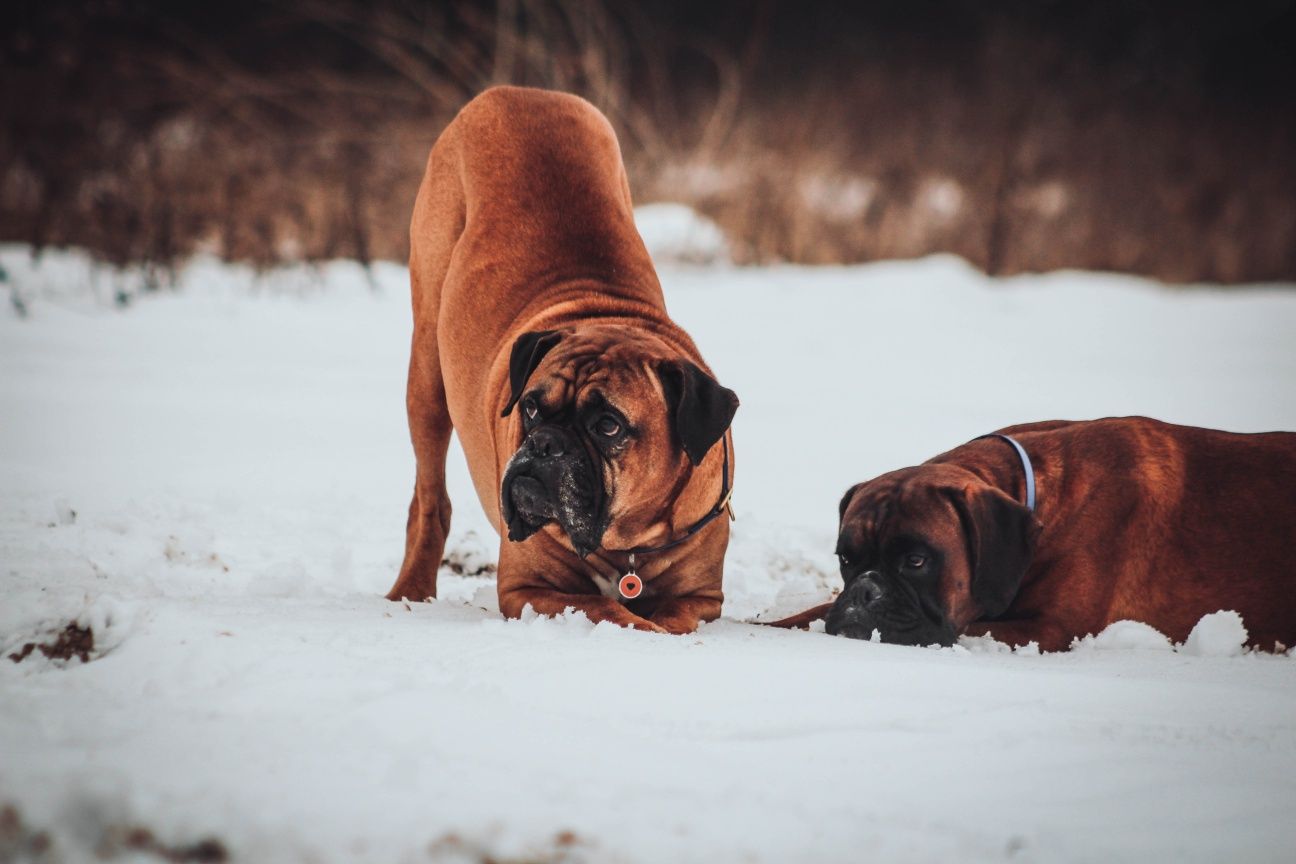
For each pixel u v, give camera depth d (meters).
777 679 5.43
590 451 6.61
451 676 5.25
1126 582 7.41
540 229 8.03
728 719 4.94
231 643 5.55
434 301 8.60
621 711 4.98
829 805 4.12
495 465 7.50
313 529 9.93
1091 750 4.74
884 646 6.57
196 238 24.94
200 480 11.28
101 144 25.50
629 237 8.23
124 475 11.27
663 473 6.89
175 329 19.67
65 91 26.33
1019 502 7.42
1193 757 4.73
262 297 22.39
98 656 5.70
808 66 38.12
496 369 7.52
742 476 12.70
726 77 34.50
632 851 3.68
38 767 3.99
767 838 3.81
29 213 25.52
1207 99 38.34
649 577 7.26
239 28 33.16
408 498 11.19
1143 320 24.56
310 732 4.45
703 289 25.44
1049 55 36.88
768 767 4.44
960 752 4.67
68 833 3.78
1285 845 3.99
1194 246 31.62
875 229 30.47
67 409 14.37
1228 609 7.38
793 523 10.83
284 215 26.02
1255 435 7.80
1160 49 40.03
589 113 8.73
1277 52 40.50
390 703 4.76
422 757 4.24
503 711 4.83
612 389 6.63
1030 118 34.22
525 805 3.92
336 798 3.90
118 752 4.20
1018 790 4.36
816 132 32.41
